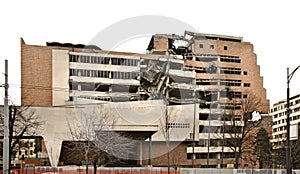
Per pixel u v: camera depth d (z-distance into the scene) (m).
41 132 42.62
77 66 49.31
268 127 69.56
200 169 31.64
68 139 42.91
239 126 51.88
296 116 94.25
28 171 33.09
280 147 54.41
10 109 31.78
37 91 61.66
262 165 53.78
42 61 62.62
